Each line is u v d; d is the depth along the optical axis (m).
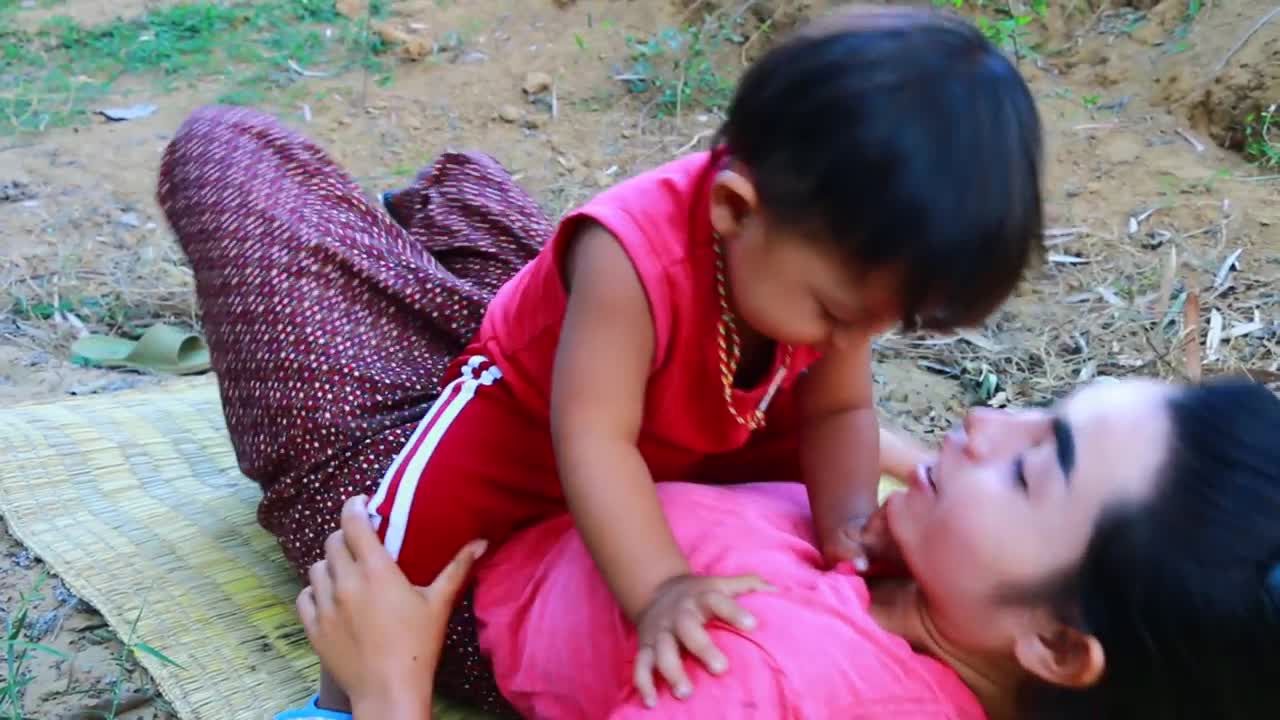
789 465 1.95
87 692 1.83
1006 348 3.08
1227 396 1.23
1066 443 1.26
